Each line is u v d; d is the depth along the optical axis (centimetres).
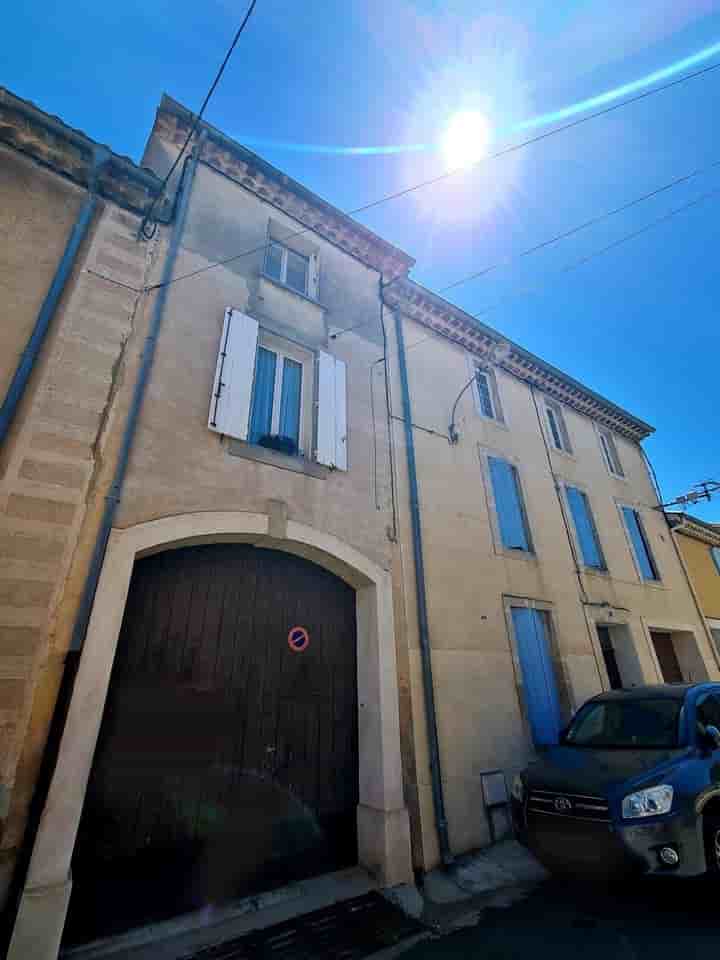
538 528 891
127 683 407
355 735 531
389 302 841
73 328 460
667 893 391
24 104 495
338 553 550
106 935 340
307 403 631
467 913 403
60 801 315
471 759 575
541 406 1124
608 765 413
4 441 386
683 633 1132
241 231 658
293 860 444
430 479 738
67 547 382
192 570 478
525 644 743
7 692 328
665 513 1335
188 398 505
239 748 448
